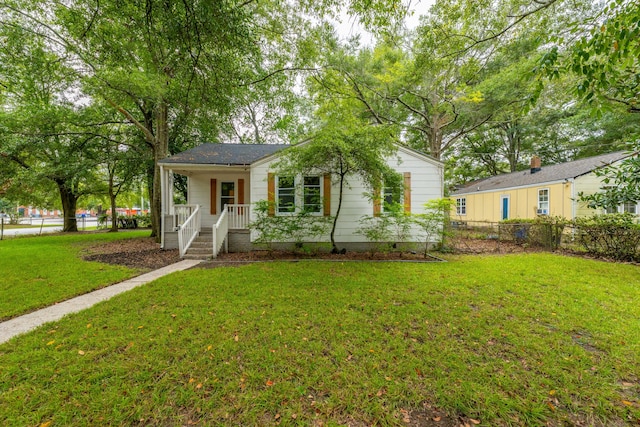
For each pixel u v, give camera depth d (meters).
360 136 6.70
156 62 5.18
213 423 1.87
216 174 11.27
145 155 13.98
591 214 11.52
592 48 2.57
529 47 9.84
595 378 2.30
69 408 1.98
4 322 3.45
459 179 29.84
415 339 2.97
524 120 15.52
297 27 6.29
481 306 3.93
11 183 16.25
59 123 13.20
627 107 4.73
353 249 8.97
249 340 2.93
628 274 5.71
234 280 5.26
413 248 9.01
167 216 9.55
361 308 3.85
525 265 6.60
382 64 12.52
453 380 2.28
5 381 2.26
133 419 1.90
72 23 5.50
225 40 4.41
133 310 3.78
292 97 10.21
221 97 5.74
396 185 7.47
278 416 1.93
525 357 2.62
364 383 2.25
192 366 2.47
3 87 7.78
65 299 4.34
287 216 8.40
